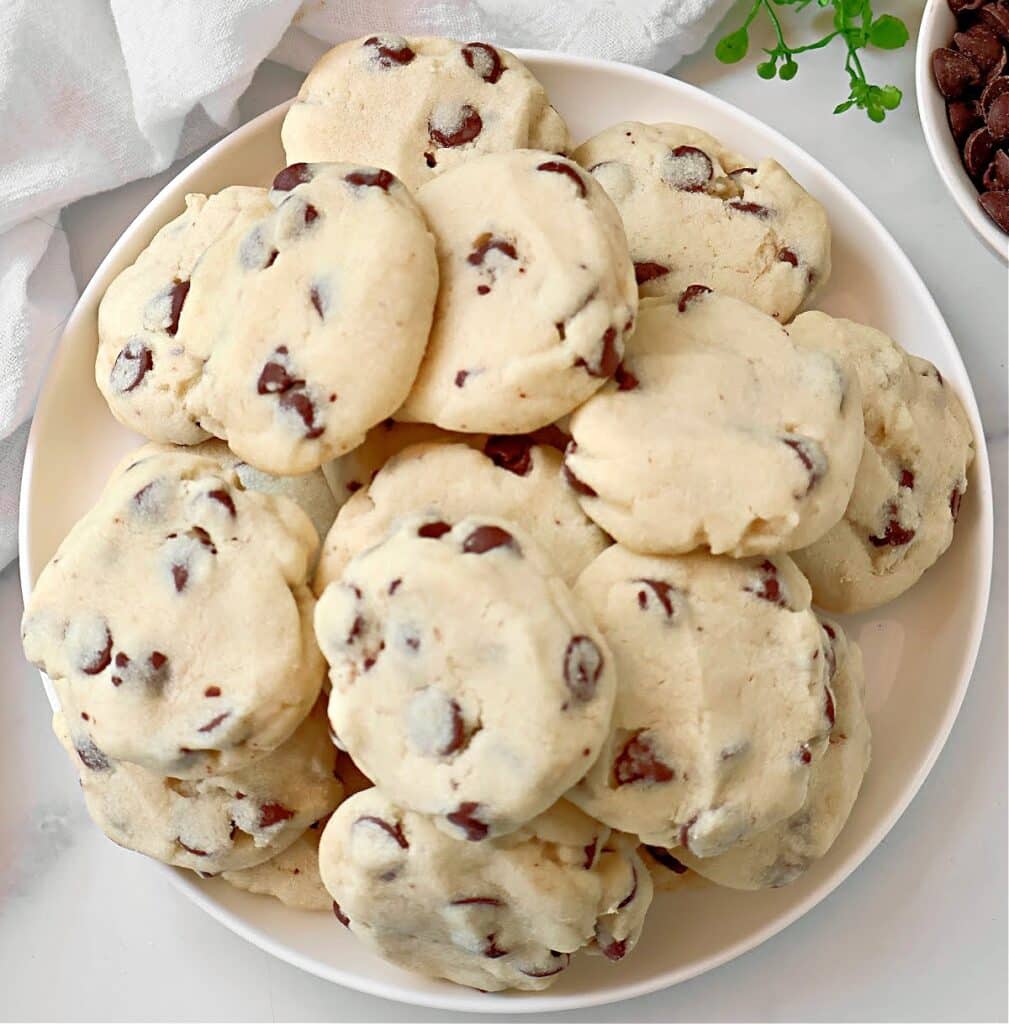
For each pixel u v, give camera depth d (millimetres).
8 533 632
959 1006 623
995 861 627
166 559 546
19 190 623
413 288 535
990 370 638
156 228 617
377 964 591
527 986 574
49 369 611
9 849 638
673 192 598
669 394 541
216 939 632
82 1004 632
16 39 622
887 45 628
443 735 516
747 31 644
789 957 625
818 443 540
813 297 608
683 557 543
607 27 635
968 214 596
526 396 534
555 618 519
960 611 598
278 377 538
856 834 592
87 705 546
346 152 594
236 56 619
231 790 569
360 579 526
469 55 601
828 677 548
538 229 537
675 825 537
